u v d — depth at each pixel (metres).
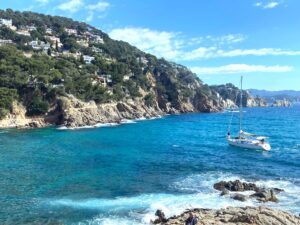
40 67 173.38
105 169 73.94
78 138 121.50
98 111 179.75
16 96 157.62
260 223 37.84
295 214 47.00
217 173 71.06
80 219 45.72
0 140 112.94
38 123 154.25
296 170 74.06
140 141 118.19
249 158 88.25
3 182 62.88
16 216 46.69
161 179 66.00
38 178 65.88
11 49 191.00
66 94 168.12
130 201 52.75
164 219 44.25
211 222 38.03
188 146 108.56
